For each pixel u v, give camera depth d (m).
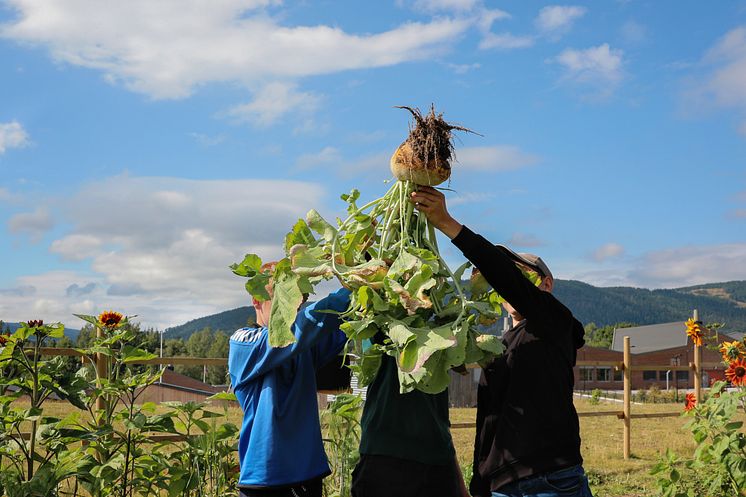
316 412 3.00
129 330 4.23
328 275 2.48
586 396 37.78
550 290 3.18
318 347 3.11
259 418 2.85
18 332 3.80
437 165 2.56
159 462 3.88
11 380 3.86
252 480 2.79
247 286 2.52
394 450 2.79
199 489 3.77
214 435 3.91
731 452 5.36
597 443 10.62
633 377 65.38
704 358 61.47
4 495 3.32
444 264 2.65
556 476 2.70
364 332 2.49
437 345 2.27
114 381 3.89
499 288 2.70
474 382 22.30
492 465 2.80
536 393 2.75
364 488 2.85
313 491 2.89
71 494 3.94
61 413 6.67
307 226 2.67
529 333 2.83
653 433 12.18
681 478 5.93
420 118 2.61
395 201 2.71
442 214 2.65
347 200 2.78
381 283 2.43
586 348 59.28
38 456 3.78
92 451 4.39
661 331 79.06
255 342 2.89
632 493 7.03
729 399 5.53
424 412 2.81
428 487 2.79
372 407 2.90
